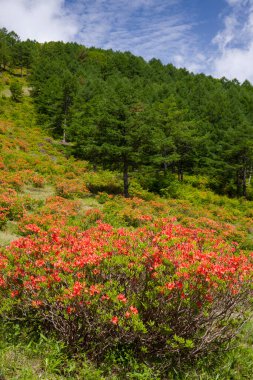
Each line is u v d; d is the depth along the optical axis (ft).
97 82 217.56
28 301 16.06
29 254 17.99
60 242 19.70
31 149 131.03
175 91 231.09
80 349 14.88
